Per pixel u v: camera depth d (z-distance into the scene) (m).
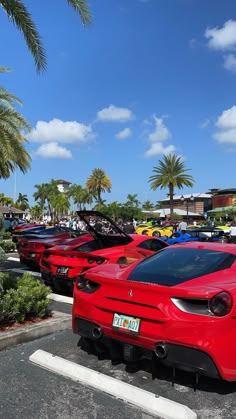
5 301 5.22
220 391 3.58
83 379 3.75
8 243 16.67
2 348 4.67
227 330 3.20
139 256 7.93
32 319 5.58
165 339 3.36
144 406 3.27
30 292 5.69
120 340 3.72
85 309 4.04
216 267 3.91
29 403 3.37
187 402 3.39
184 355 3.27
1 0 7.34
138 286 3.60
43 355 4.24
